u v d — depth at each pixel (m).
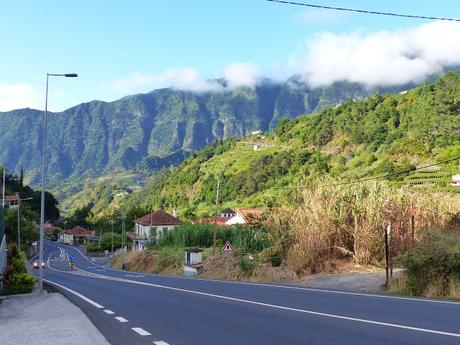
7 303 17.47
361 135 127.69
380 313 11.54
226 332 9.77
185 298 16.86
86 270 62.00
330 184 29.98
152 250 60.00
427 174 72.62
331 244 28.02
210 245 57.91
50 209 181.38
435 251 16.48
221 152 186.50
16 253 23.66
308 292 17.56
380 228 27.05
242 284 23.41
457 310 11.80
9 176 143.62
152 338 9.34
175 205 146.38
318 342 8.42
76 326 10.89
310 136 146.00
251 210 82.81
